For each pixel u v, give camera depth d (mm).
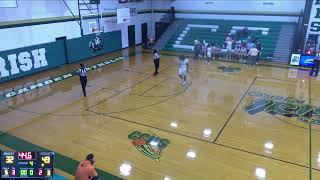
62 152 7488
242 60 17234
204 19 21766
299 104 10617
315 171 6703
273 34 18500
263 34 18719
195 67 15922
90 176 5414
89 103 10812
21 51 13797
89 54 18047
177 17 22734
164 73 14750
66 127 8906
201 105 10586
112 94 11773
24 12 13695
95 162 7043
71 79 13820
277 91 11984
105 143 7957
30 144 7871
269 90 12109
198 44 17422
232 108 10297
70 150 7594
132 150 7605
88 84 13047
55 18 15375
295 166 6895
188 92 11953
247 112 9953
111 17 19422
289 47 17375
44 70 15195
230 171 6711
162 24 21484
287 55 16984
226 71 15055
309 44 16297
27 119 9453
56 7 15320
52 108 10344
